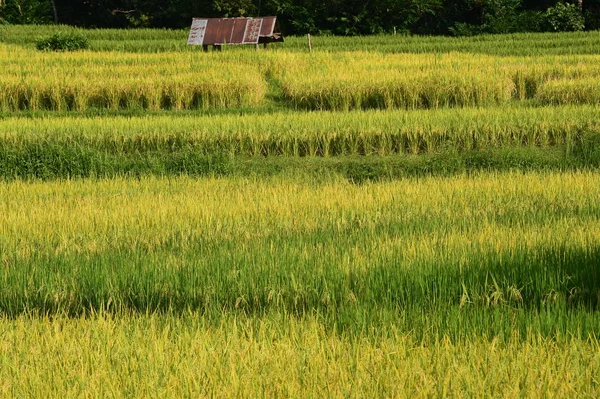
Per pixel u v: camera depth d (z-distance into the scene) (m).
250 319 16.50
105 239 24.72
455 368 13.40
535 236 22.62
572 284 18.16
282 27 117.38
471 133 45.12
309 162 43.47
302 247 22.59
